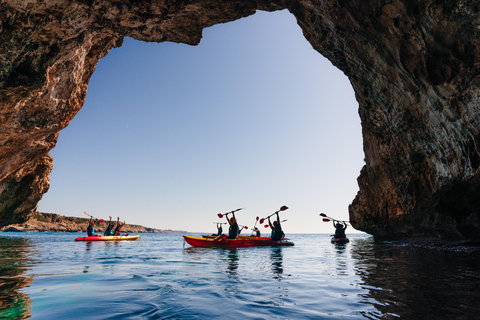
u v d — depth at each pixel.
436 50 7.36
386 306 2.69
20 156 9.73
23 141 8.80
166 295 3.19
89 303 2.84
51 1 6.08
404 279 4.06
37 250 10.27
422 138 9.87
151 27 8.56
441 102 8.06
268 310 2.63
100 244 15.11
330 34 9.55
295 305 2.80
